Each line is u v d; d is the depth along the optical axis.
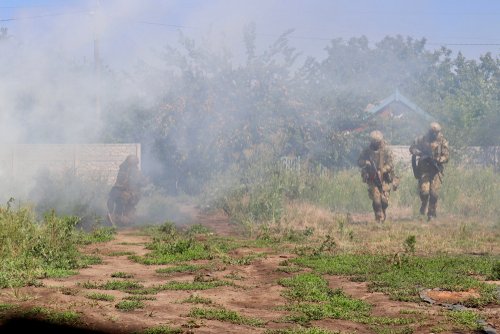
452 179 23.94
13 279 10.38
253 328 8.25
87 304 9.03
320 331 7.98
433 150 19.98
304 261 12.85
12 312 8.54
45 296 9.47
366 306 9.45
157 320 8.46
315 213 20.31
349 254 13.63
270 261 13.12
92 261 12.83
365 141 30.64
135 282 10.83
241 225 18.80
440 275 11.31
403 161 28.56
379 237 16.02
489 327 8.21
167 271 12.02
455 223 19.19
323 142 30.69
